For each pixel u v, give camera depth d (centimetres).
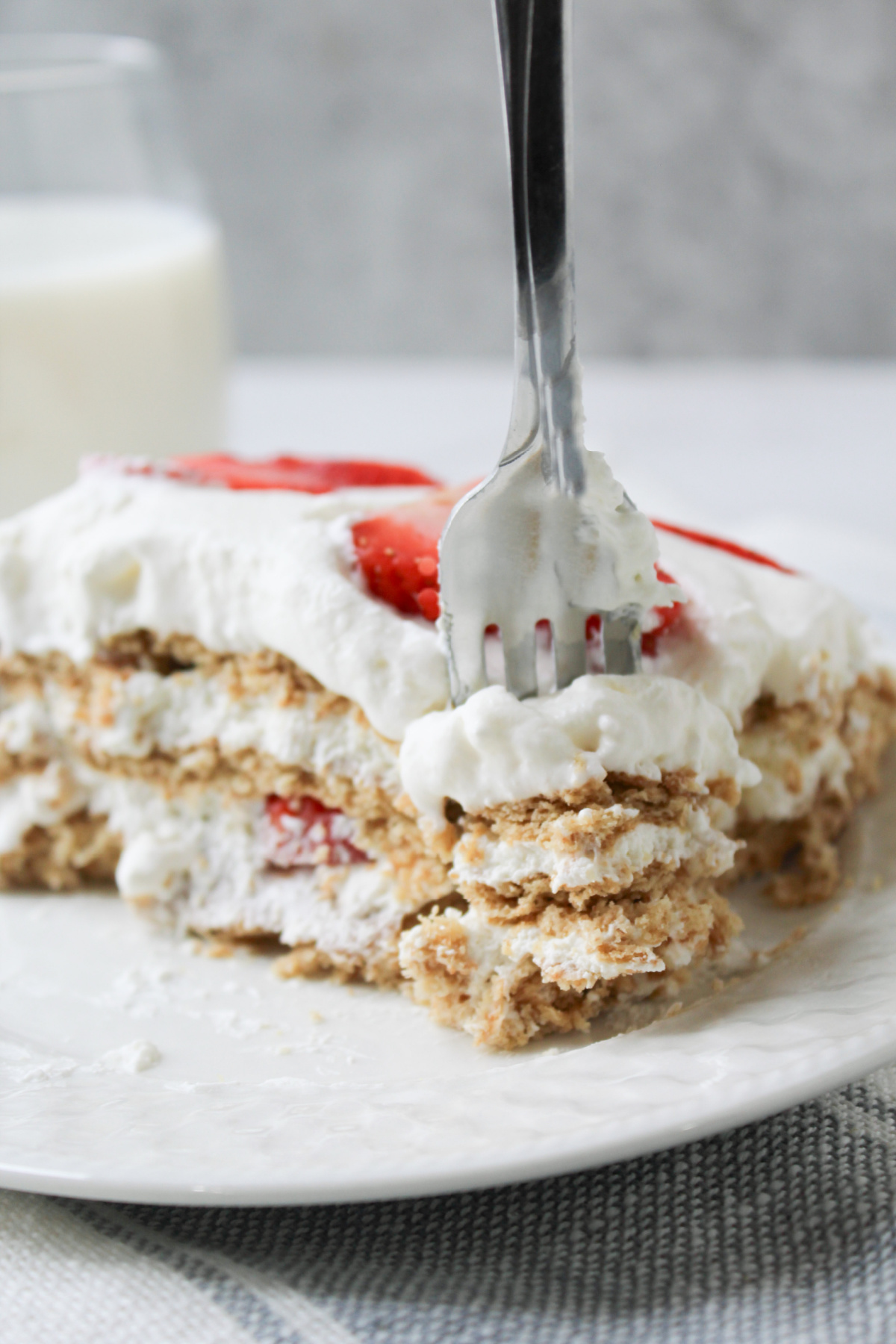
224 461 46
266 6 88
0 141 57
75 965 42
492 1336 34
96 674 44
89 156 58
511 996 39
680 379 86
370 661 40
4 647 44
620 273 89
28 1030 40
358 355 95
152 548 43
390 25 88
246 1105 37
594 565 39
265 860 43
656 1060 37
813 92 84
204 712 43
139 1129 36
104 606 43
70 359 55
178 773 43
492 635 39
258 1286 35
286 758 42
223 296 61
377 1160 35
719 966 40
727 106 85
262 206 92
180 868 43
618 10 84
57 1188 35
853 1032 36
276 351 95
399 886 41
